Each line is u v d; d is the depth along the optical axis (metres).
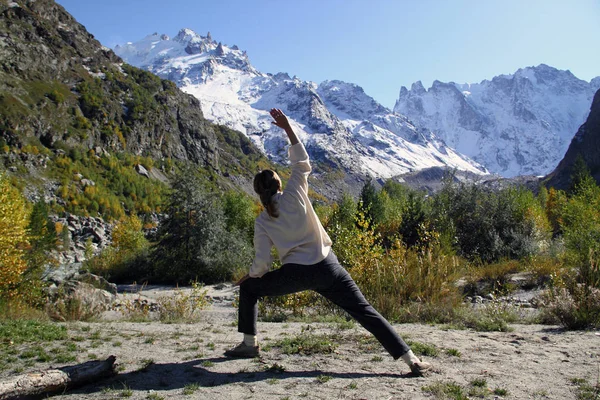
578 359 4.02
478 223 27.36
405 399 3.01
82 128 104.81
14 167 80.12
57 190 81.00
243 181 159.75
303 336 4.99
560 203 40.56
